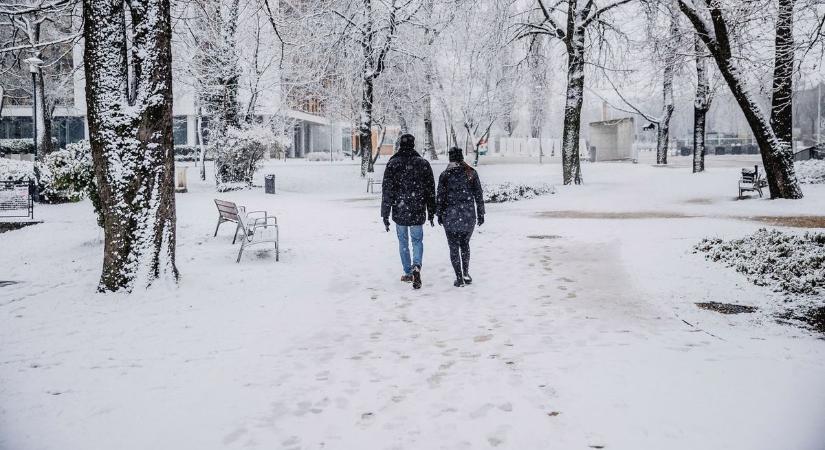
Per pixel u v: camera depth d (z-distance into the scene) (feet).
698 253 28.99
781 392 12.37
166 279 24.91
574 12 75.20
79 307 22.16
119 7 23.48
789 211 47.19
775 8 45.32
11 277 28.40
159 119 24.30
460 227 24.56
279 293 24.68
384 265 30.55
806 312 18.75
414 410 12.44
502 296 22.91
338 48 95.71
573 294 22.70
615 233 38.19
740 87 54.90
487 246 35.12
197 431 11.73
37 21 65.21
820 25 40.29
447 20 91.81
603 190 72.74
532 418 11.75
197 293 24.49
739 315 18.86
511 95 102.17
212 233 44.16
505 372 14.51
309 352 16.84
